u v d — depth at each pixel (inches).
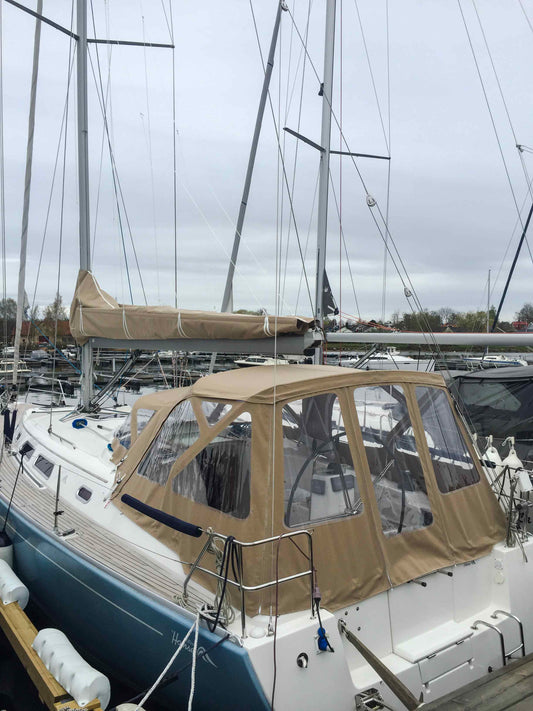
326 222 260.7
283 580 109.7
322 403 127.3
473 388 319.6
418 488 136.4
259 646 105.9
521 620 142.6
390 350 309.4
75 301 230.4
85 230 251.8
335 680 112.7
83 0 251.1
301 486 120.7
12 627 160.6
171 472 137.5
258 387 125.6
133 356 253.6
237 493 121.0
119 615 135.9
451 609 135.4
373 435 133.1
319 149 259.1
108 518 156.1
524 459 284.0
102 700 129.7
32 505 185.5
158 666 128.7
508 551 142.9
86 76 253.0
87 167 253.3
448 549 136.2
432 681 123.4
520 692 117.3
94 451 204.7
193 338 169.3
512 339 202.8
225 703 113.2
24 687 167.6
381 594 124.9
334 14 251.6
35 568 175.5
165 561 132.3
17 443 244.8
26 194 273.4
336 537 121.1
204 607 115.5
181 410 145.9
